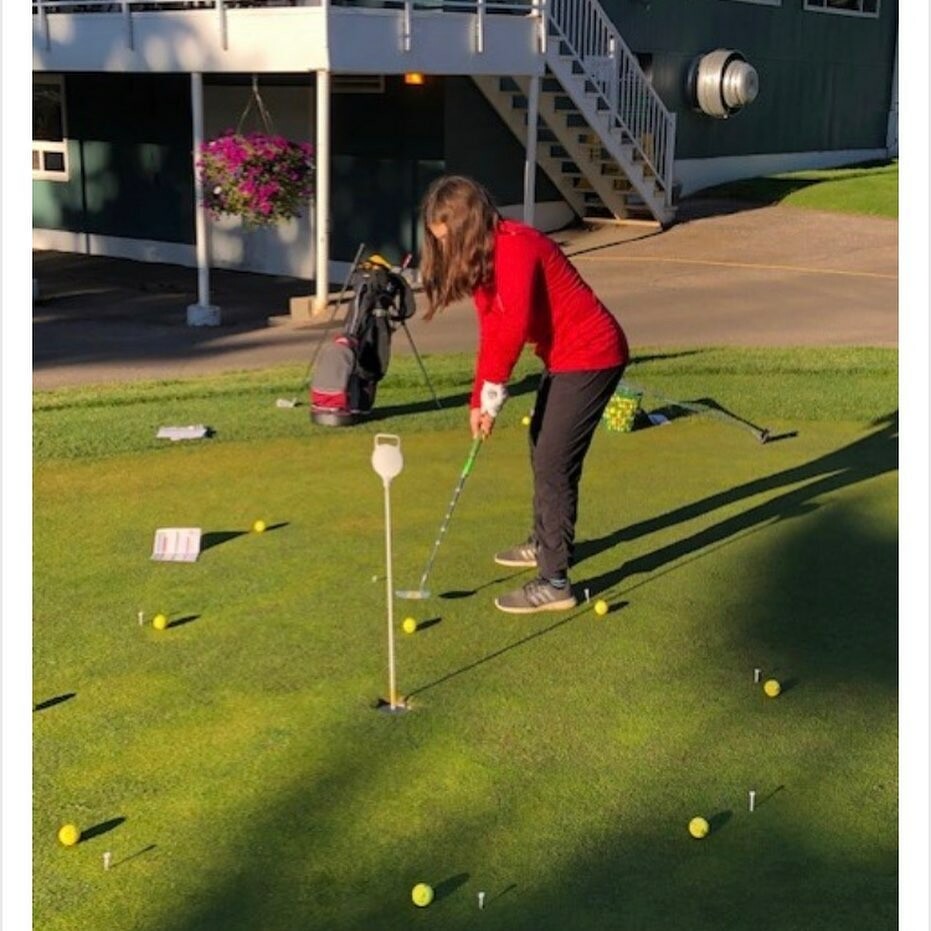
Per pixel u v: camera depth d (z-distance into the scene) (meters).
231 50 11.88
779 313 11.80
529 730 3.89
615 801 3.50
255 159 11.53
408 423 7.77
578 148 16.11
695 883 3.12
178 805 3.48
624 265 14.62
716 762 3.71
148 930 2.96
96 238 18.09
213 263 16.77
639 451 7.17
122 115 17.20
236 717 3.96
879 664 4.36
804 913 3.00
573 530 4.80
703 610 4.84
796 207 18.12
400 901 3.06
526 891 3.09
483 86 14.74
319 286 12.45
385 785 3.57
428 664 4.36
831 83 21.89
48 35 13.53
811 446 7.29
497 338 4.48
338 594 4.97
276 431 7.52
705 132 19.56
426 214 4.44
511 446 7.29
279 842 3.30
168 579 5.14
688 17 18.73
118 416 7.88
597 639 4.57
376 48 11.88
